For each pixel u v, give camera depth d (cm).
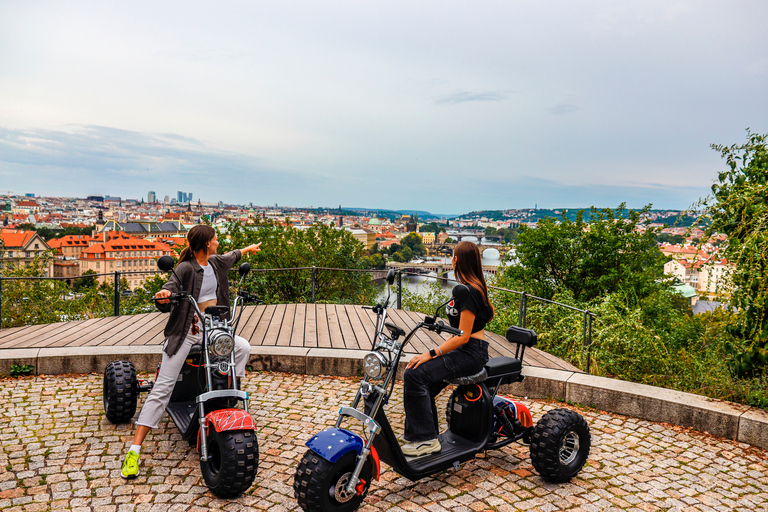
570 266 1139
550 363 665
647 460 441
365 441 331
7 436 449
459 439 401
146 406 407
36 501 348
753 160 621
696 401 519
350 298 1377
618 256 1107
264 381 627
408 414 375
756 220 548
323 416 520
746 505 372
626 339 705
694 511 361
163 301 408
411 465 354
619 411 546
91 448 431
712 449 466
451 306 380
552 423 386
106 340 705
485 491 379
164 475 390
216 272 449
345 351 677
